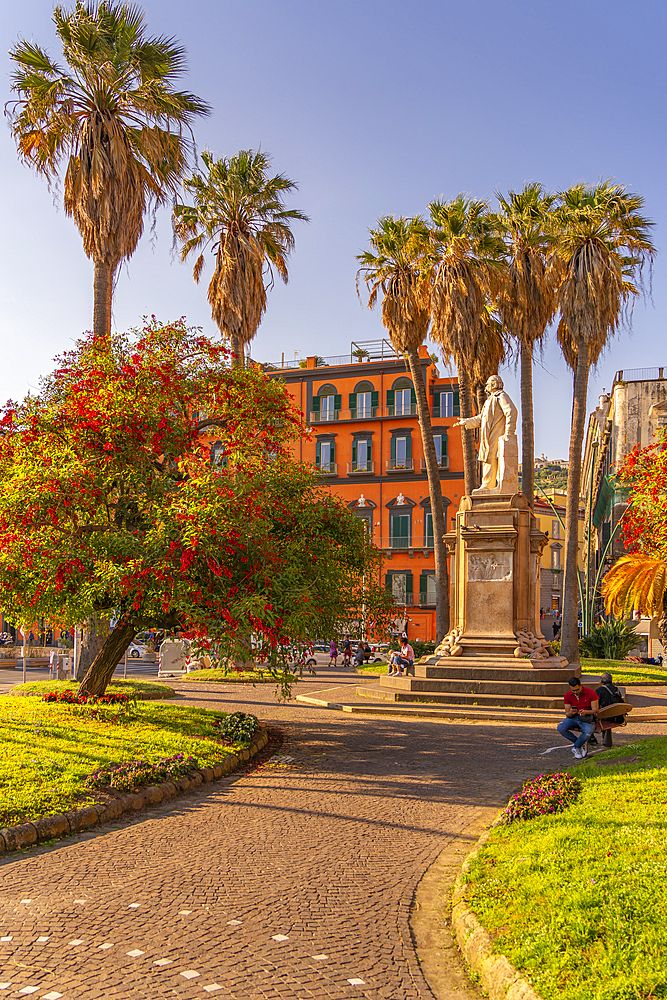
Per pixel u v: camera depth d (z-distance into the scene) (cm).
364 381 5750
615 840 594
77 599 1228
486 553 1977
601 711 1188
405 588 5422
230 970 453
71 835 733
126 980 436
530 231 2656
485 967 436
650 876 493
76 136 1700
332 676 2945
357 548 1462
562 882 511
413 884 620
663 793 739
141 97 1703
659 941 404
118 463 1221
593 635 3388
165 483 1245
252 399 1363
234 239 2289
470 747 1276
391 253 2845
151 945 484
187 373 1327
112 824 777
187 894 579
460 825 800
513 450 2017
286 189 2356
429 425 2975
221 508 1070
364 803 889
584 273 2481
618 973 379
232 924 522
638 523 1365
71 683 1839
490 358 3100
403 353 2992
